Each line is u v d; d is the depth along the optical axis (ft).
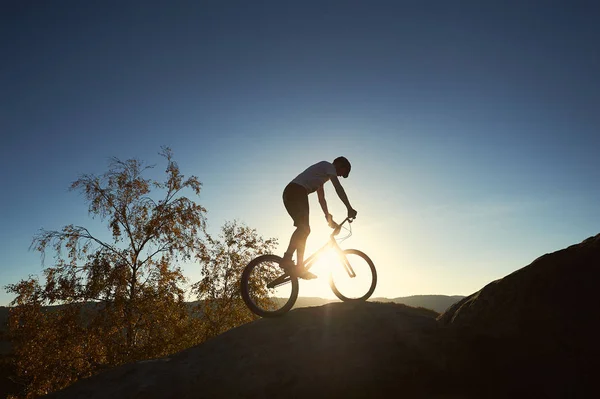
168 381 13.76
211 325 72.59
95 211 67.46
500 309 13.02
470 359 12.64
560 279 12.37
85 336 63.31
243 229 77.77
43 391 61.31
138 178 71.67
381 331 14.57
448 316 14.94
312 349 14.03
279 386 12.76
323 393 12.41
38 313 66.03
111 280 63.87
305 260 17.49
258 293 64.23
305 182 16.44
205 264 73.97
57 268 65.57
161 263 67.92
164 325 66.69
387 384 12.50
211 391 12.99
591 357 11.10
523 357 11.98
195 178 73.92
